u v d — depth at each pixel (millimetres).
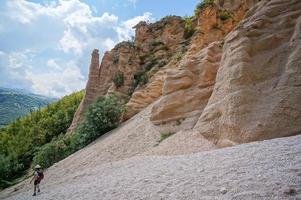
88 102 40875
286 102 12250
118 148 20391
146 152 16984
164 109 20594
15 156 39906
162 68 31734
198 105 19125
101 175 13844
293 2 15164
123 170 13023
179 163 11125
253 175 7309
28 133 52219
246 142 12461
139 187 8984
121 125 28109
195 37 28094
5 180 33812
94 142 26938
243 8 28984
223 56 17062
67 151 30516
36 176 16328
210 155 11164
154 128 20688
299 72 12688
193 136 16141
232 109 13812
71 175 18312
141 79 34531
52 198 11430
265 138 12039
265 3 16578
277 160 8078
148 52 37875
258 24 15375
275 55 14289
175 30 37906
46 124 51938
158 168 11125
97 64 43000
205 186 7441
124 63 36594
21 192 20781
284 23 14852
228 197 6383
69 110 51750
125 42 40750
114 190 9539
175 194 7461
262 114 12742
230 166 8656
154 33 39312
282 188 6137
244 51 14961
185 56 27484
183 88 20578
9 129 63688
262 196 6020
